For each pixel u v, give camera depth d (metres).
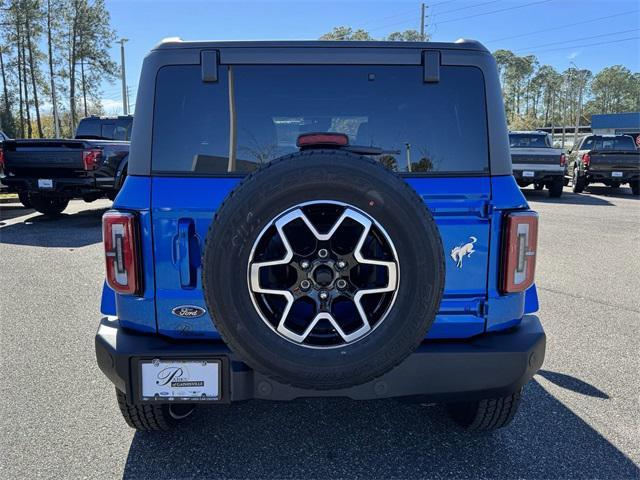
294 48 2.47
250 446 2.87
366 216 2.04
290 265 2.07
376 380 2.32
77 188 9.86
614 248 8.51
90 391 3.49
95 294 5.76
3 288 5.97
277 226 2.04
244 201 2.01
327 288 2.08
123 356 2.30
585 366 3.93
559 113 107.69
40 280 6.32
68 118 64.19
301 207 2.04
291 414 3.24
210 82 2.45
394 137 2.53
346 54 2.48
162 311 2.38
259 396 2.30
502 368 2.36
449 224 2.39
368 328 2.09
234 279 2.03
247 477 2.59
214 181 2.37
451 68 2.49
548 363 3.98
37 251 8.01
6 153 10.08
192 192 2.35
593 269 7.05
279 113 2.51
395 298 2.07
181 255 2.35
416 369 2.33
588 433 3.00
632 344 4.36
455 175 2.44
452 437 2.96
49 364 3.92
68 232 9.64
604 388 3.57
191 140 2.46
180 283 2.36
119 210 2.37
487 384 2.36
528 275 2.41
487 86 2.48
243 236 2.02
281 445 2.88
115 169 10.28
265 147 2.51
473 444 2.89
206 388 2.31
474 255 2.40
